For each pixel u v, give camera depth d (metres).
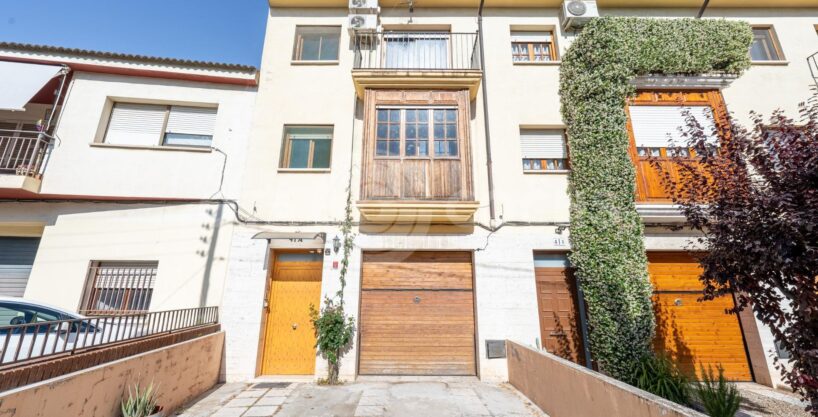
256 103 7.15
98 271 6.15
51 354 3.03
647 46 6.71
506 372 5.87
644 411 2.72
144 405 3.58
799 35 7.74
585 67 6.82
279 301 6.41
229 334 5.93
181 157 6.67
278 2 7.93
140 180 6.44
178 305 5.98
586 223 6.12
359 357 6.14
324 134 7.20
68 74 6.82
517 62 7.51
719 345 6.15
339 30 8.02
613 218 5.90
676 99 6.84
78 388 2.95
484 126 7.12
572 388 3.86
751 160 3.39
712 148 3.84
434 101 6.76
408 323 6.31
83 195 6.24
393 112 6.71
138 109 7.01
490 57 7.58
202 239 6.31
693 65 6.70
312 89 7.32
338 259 6.32
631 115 6.74
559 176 6.80
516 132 7.04
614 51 6.62
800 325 2.92
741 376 5.99
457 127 6.59
